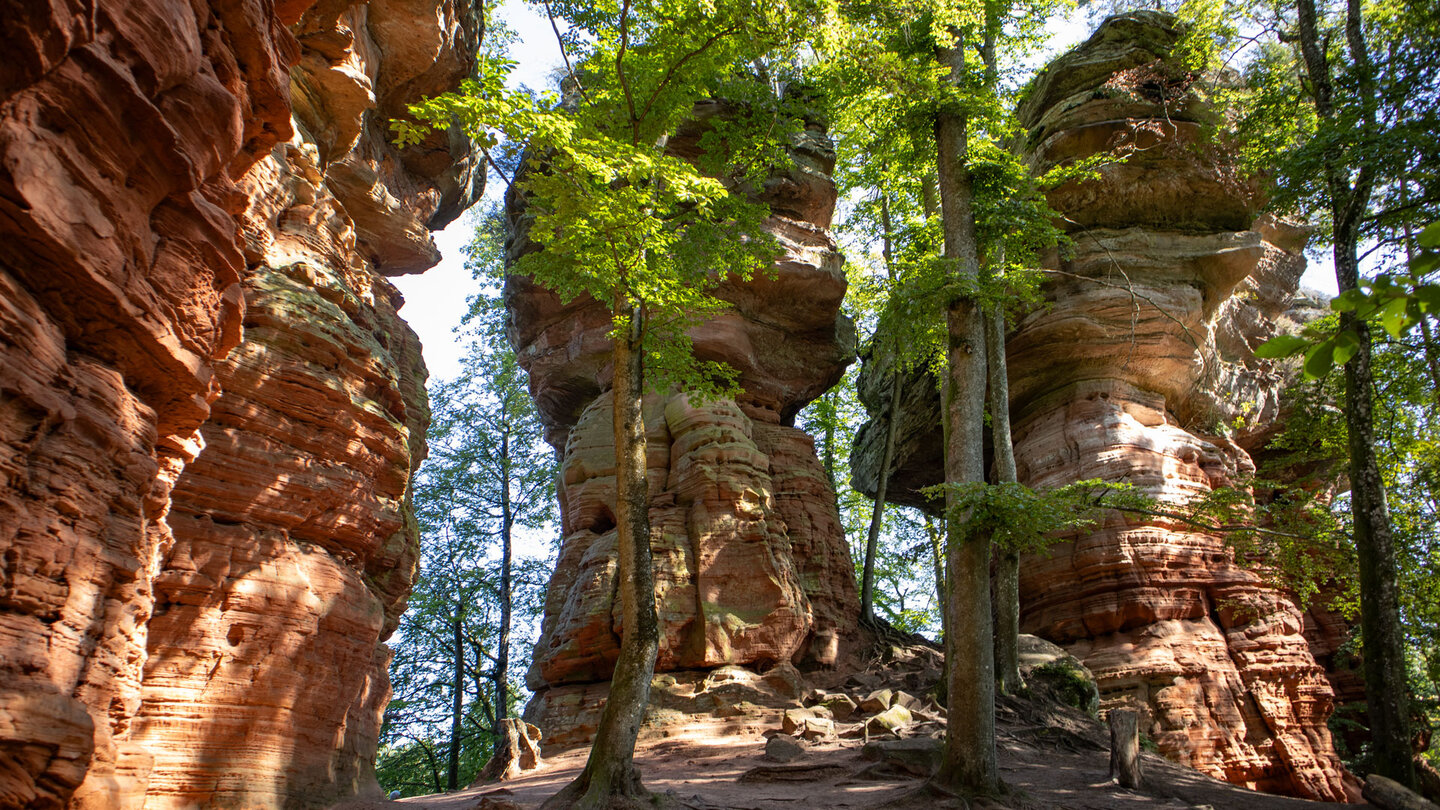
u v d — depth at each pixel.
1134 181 28.44
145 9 6.97
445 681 33.09
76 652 6.73
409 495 19.62
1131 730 15.99
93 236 6.81
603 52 16.17
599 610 24.00
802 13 15.54
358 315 17.02
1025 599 27.55
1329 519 20.16
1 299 6.18
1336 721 28.20
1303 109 20.09
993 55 25.47
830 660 25.11
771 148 18.19
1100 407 27.55
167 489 8.81
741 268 17.05
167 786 11.48
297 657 13.35
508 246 30.53
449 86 22.28
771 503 26.06
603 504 26.52
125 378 7.90
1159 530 25.61
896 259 24.55
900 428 33.59
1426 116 15.02
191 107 7.68
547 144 13.11
